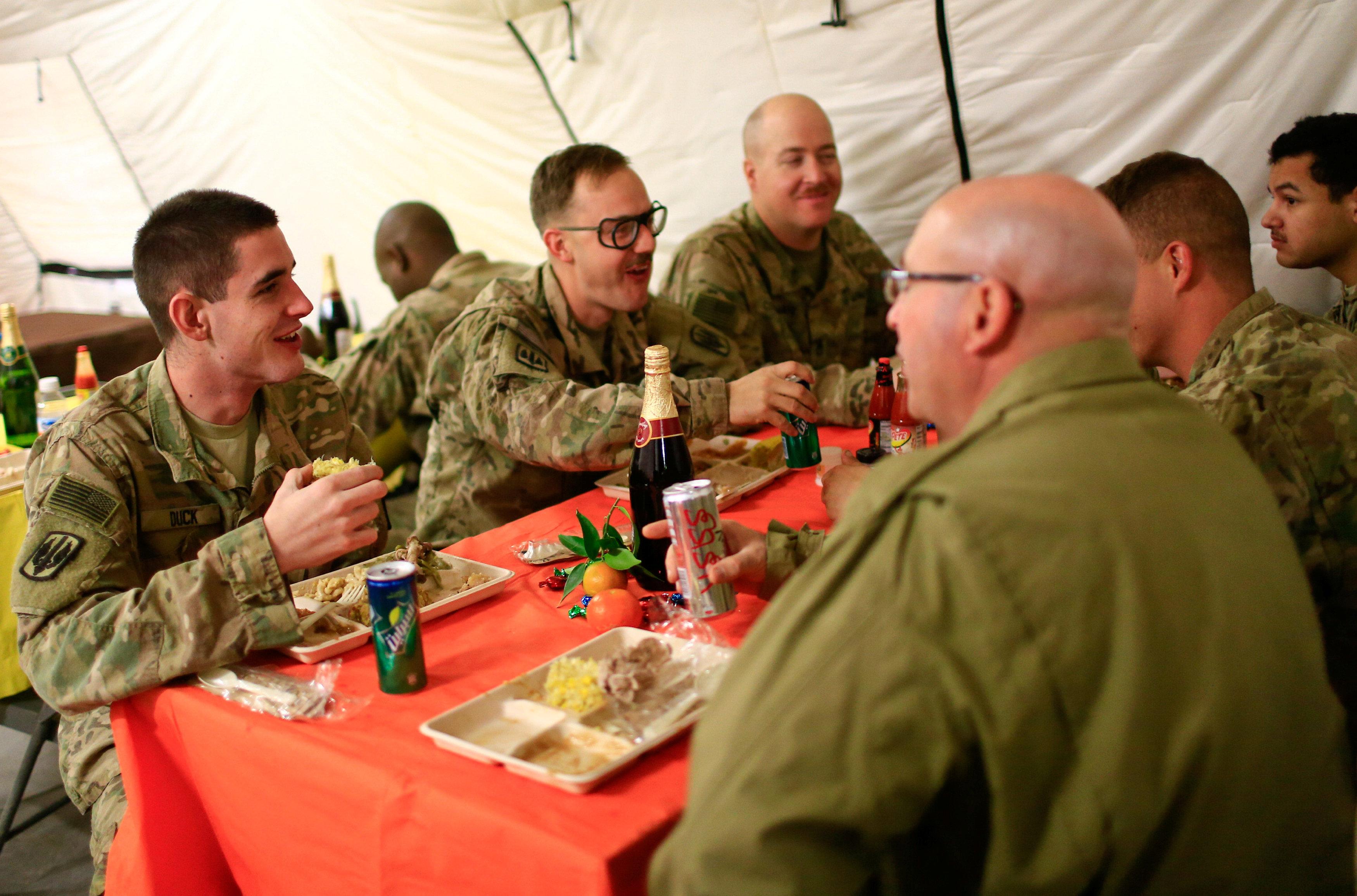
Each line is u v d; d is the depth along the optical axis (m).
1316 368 1.36
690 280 2.93
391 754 1.10
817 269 3.27
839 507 1.63
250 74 5.07
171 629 1.31
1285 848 0.79
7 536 2.22
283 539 1.32
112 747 1.57
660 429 1.55
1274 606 0.79
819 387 2.40
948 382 0.90
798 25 3.36
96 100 5.76
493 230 4.68
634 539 1.56
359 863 1.10
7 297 7.08
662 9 3.59
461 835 1.00
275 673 1.32
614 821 0.96
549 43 3.94
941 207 0.89
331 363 3.87
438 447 2.41
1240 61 2.76
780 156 2.98
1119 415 0.81
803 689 0.74
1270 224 2.30
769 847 0.71
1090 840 0.72
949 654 0.72
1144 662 0.71
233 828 1.28
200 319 1.59
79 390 2.93
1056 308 0.84
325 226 5.29
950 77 3.20
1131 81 2.94
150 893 1.32
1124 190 1.54
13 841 2.31
